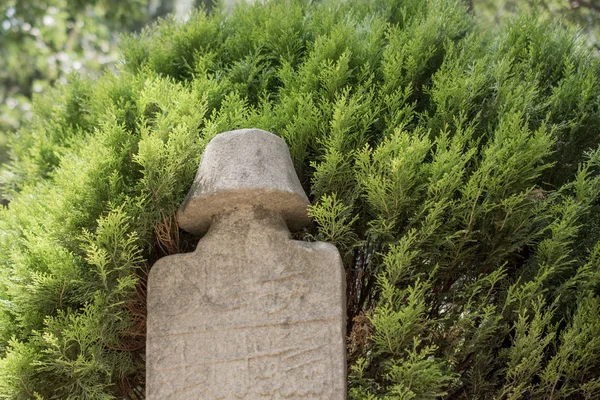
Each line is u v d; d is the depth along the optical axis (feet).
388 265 6.33
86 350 6.31
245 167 6.30
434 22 7.87
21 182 8.03
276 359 6.10
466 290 6.61
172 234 6.70
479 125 7.23
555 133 7.25
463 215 6.66
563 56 7.84
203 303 6.22
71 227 6.49
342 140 6.81
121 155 6.75
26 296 6.42
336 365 6.07
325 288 6.19
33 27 17.16
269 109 7.34
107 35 17.70
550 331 6.58
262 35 8.13
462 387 6.67
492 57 7.72
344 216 6.49
